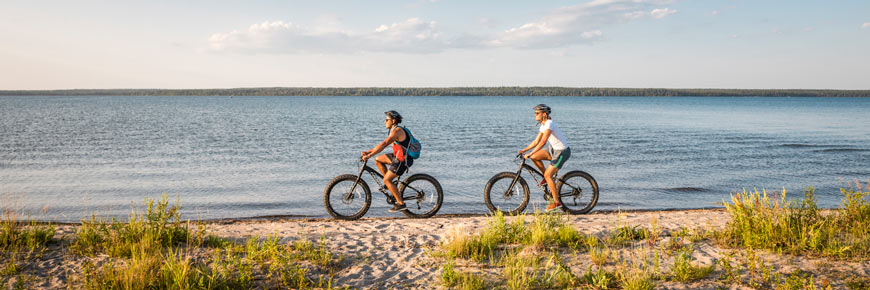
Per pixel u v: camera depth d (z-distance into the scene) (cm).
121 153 2045
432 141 2627
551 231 598
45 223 709
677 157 1933
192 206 1070
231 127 3694
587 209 805
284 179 1421
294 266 484
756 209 607
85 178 1429
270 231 659
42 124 3934
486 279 453
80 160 1822
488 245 545
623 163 1766
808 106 11000
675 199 1145
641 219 745
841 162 1795
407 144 745
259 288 434
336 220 773
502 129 3578
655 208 1045
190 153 2061
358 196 780
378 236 631
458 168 1645
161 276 434
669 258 515
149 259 466
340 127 3762
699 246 560
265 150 2183
